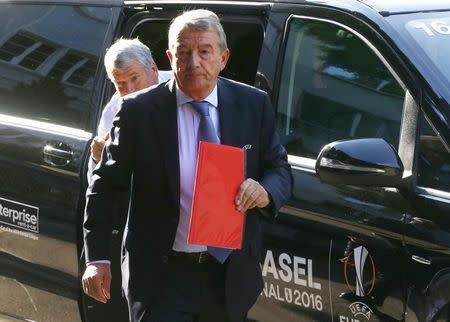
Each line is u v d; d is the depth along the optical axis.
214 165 3.50
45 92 5.20
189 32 3.56
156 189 3.66
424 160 3.91
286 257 4.20
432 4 4.45
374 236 3.96
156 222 3.67
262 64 4.50
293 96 4.43
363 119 4.20
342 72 4.29
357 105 4.23
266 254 4.26
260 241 3.77
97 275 3.77
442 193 3.83
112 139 3.73
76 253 4.91
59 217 4.98
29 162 5.11
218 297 3.68
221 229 3.52
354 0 4.36
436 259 3.78
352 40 4.26
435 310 3.77
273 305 4.27
